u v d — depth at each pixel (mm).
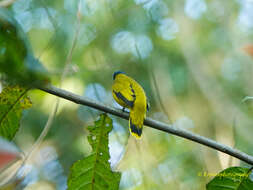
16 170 5707
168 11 18938
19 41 3523
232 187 5004
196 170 12461
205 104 18625
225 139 16844
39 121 12555
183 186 12008
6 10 3588
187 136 5379
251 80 19969
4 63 3463
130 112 7602
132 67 14570
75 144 13344
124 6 13422
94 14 12023
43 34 10547
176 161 12375
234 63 20547
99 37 12461
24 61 3539
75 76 12422
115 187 5047
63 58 10930
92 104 5398
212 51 20203
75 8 11445
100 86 12656
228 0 20562
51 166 12375
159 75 16719
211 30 20422
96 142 5270
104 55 13125
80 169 5066
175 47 18469
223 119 17781
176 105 17125
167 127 5473
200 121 17922
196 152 12750
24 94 4938
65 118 13359
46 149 12336
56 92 5160
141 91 8297
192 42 19484
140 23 15039
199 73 19234
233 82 20188
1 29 3473
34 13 10180
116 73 10992
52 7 11156
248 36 20266
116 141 7898
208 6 20406
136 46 10250
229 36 20406
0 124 4969
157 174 10961
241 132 16578
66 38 11117
